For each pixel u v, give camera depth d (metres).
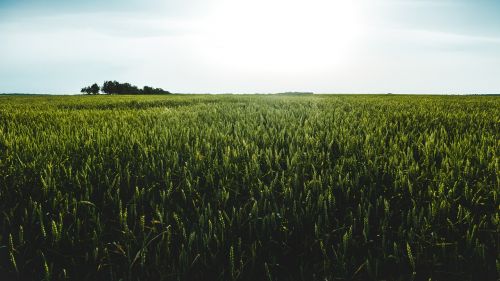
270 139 4.34
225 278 1.54
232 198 2.36
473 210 2.05
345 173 2.73
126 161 3.22
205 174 2.81
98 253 1.67
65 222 1.98
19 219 2.03
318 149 3.74
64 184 2.51
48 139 4.09
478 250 1.55
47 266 1.51
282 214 1.91
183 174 2.74
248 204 2.19
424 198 2.24
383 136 4.44
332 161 3.25
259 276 1.60
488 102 14.51
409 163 3.07
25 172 2.78
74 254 1.71
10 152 3.44
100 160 3.15
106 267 1.63
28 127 5.59
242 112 8.69
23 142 3.89
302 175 2.68
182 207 2.21
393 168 2.82
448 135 4.68
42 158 3.09
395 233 1.81
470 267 1.54
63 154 3.31
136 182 2.53
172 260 1.62
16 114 8.04
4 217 2.03
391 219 1.97
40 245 1.76
